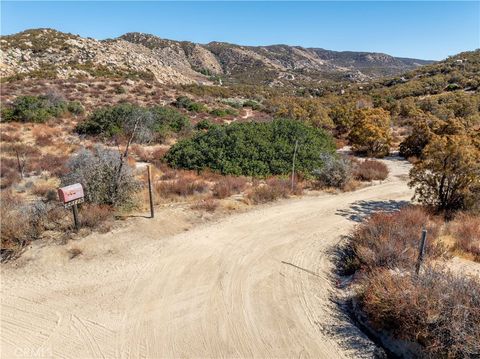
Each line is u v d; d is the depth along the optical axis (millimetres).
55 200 10734
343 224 9555
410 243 7121
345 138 28047
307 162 15078
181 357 4797
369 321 5238
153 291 6324
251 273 6914
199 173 14672
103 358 4797
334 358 4734
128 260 7406
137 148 19094
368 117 23312
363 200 11906
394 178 15227
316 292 6270
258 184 13055
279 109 37719
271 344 5004
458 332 4266
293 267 7156
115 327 5395
